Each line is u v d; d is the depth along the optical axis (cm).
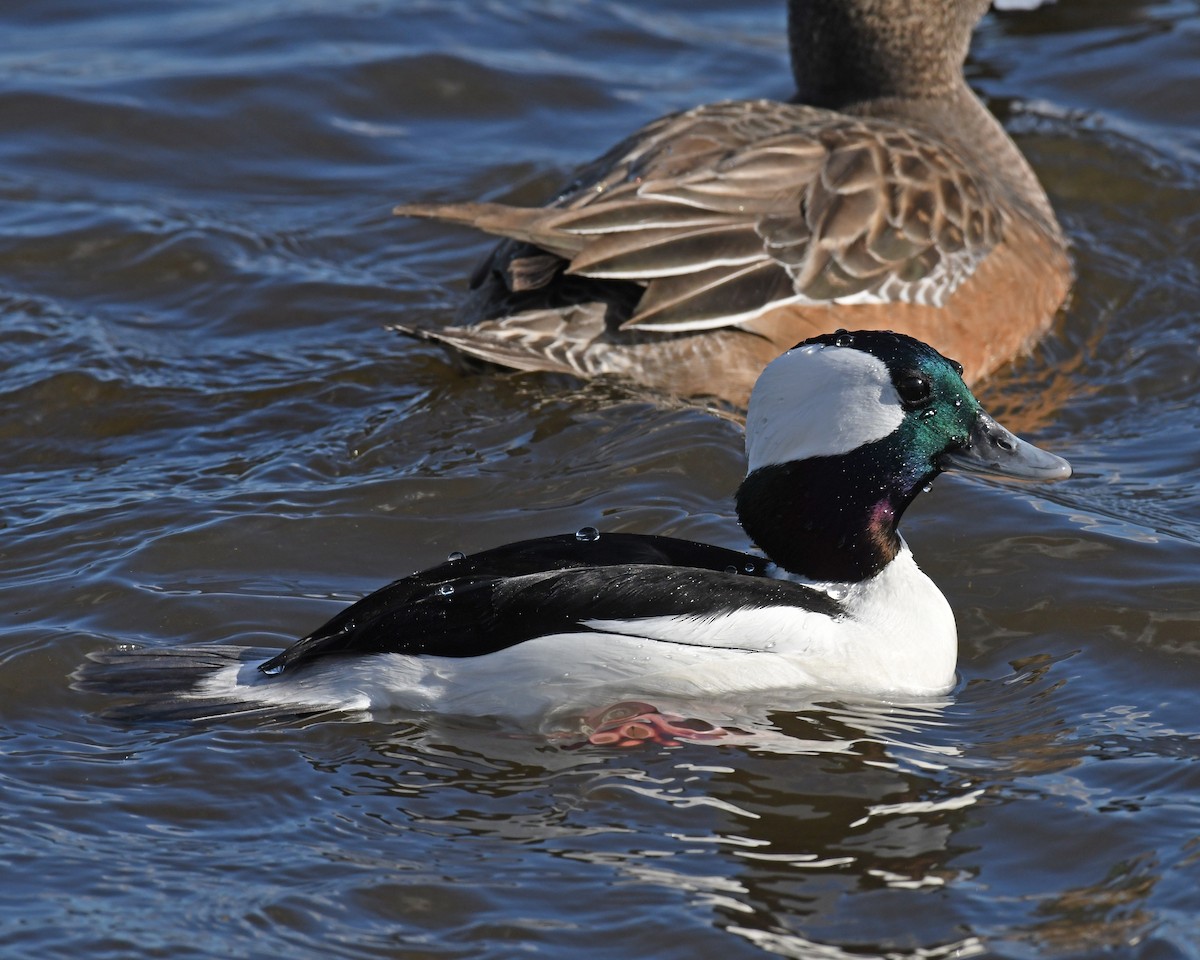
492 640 984
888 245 1445
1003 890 850
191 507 1248
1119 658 1076
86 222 1738
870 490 1045
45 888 850
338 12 2169
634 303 1410
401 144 1925
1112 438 1400
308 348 1537
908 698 1034
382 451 1334
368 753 966
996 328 1505
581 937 818
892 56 1725
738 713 1004
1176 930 812
